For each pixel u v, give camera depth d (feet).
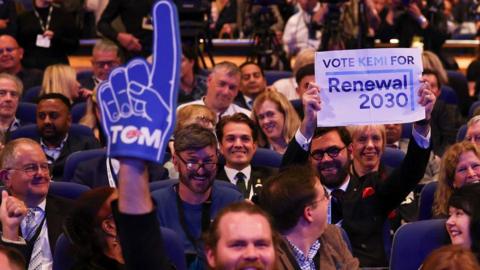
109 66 39.55
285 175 17.70
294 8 50.08
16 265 15.92
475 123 25.59
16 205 20.02
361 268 22.36
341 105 20.59
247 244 13.11
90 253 17.65
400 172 22.27
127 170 11.35
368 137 24.66
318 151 22.75
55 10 44.34
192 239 21.89
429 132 21.24
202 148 21.86
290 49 47.01
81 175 27.45
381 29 44.73
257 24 44.01
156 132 10.88
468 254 14.49
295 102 33.96
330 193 23.17
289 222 17.49
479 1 54.34
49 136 31.14
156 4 10.99
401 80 20.53
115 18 44.24
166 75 10.96
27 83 41.37
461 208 19.01
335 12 42.24
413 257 20.33
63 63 44.68
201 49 44.52
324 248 18.04
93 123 33.86
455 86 41.52
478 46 46.60
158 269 11.63
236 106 33.40
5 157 23.26
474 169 22.61
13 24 43.91
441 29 45.27
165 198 22.31
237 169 25.91
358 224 23.00
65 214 23.25
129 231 11.46
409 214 25.62
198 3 41.50
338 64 20.58
